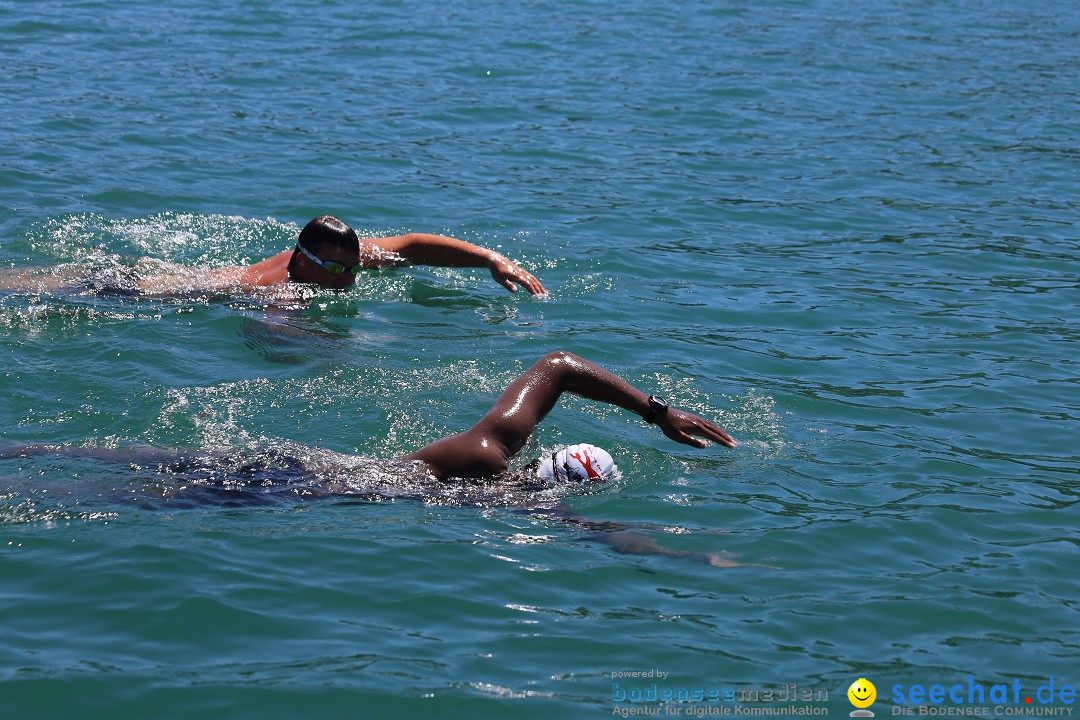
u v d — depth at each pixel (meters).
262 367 21.20
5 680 12.23
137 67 41.97
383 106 39.97
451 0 56.81
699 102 42.81
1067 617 14.39
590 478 17.25
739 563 15.37
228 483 16.69
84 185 30.61
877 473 18.27
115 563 14.54
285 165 33.62
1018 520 16.86
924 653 13.52
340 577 14.52
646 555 15.46
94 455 17.28
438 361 21.88
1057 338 24.45
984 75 48.28
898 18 59.03
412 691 12.38
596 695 12.50
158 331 22.41
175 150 34.00
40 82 39.00
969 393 21.52
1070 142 39.72
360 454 18.11
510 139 37.53
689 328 24.36
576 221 30.83
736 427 19.73
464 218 30.55
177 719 11.84
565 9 56.56
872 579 15.11
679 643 13.48
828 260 29.05
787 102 43.41
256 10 51.75
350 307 24.77
